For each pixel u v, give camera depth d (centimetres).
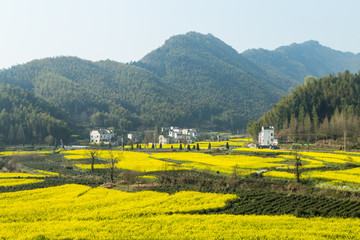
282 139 16588
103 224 4147
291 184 6675
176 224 4066
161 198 5534
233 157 11650
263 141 16388
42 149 15912
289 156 11262
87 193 6012
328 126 15612
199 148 16012
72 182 7206
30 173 9088
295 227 3919
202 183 6944
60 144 18700
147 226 4028
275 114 19388
